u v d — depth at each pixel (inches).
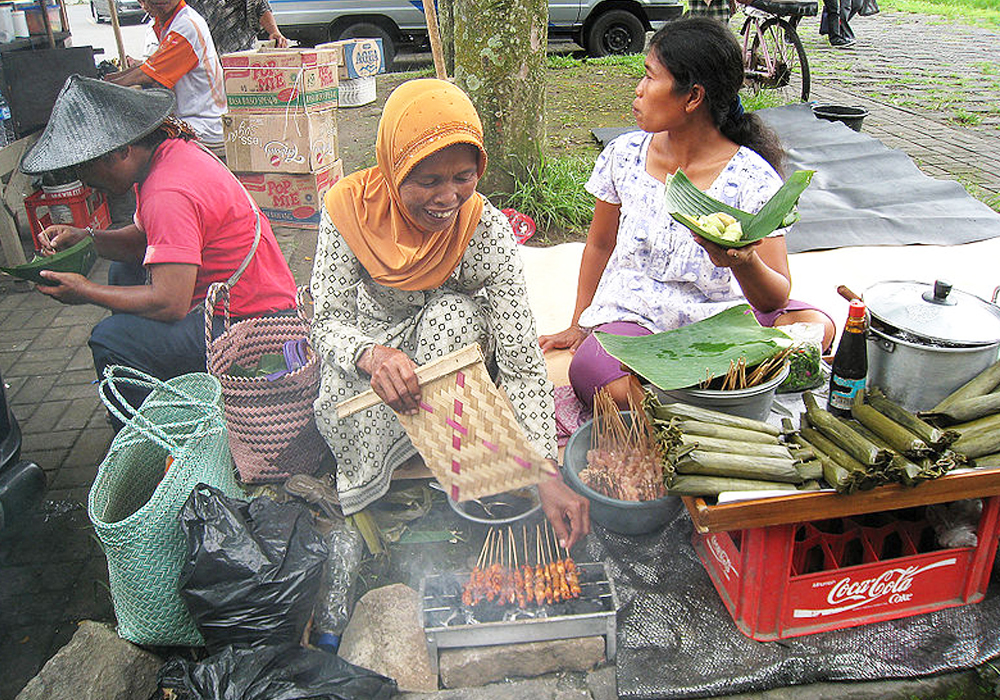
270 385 108.3
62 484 124.1
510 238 99.7
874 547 92.2
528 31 194.9
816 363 99.8
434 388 85.4
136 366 115.5
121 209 234.1
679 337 97.0
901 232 182.9
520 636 86.0
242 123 207.8
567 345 137.6
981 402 84.9
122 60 249.3
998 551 95.1
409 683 86.6
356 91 320.8
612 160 119.6
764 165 107.0
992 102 332.2
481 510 104.8
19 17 218.8
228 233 116.6
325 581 92.7
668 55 102.3
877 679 85.4
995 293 104.4
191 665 82.4
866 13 478.6
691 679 85.3
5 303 183.9
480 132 86.8
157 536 86.9
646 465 99.8
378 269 97.0
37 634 98.4
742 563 87.1
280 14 386.9
